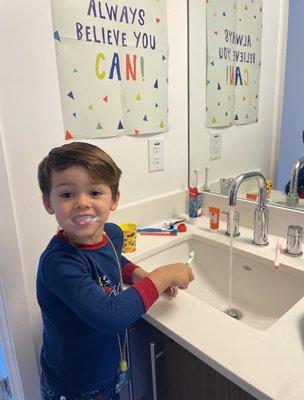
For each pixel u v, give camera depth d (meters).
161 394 0.90
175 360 0.79
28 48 0.83
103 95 0.99
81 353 0.69
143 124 1.12
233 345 0.61
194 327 0.66
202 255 1.17
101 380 0.73
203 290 1.12
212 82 1.20
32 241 0.94
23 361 0.99
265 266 0.97
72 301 0.59
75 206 0.61
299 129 1.00
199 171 1.32
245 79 1.11
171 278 0.71
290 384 0.52
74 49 0.91
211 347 0.60
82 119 0.97
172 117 1.22
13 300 0.93
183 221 1.27
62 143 0.94
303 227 1.02
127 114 1.07
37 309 1.00
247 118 1.13
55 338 0.69
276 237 1.10
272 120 1.07
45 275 0.63
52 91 0.89
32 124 0.87
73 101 0.94
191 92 1.25
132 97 1.07
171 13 1.12
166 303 0.75
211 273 1.15
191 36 1.19
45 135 0.90
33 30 0.83
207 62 1.19
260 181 1.01
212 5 1.13
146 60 1.08
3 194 0.85
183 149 1.30
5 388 1.27
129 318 0.60
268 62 1.04
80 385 0.71
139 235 1.16
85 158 0.61
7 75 0.81
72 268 0.61
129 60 1.03
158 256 1.09
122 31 0.99
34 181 0.91
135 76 1.06
